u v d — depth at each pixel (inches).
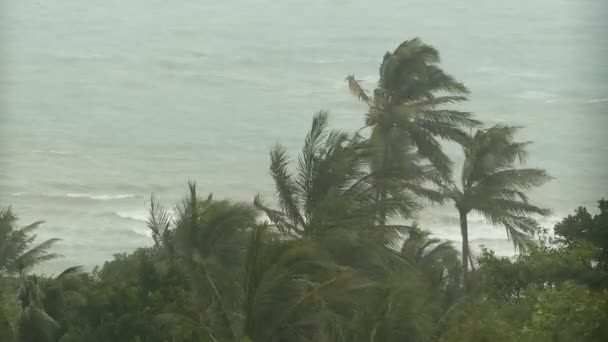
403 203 2422.5
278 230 2076.8
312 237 2027.6
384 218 2422.5
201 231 1815.9
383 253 2096.5
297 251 1680.6
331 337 1557.6
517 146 3508.9
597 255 2256.4
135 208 7667.3
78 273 1844.2
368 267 2005.4
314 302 1614.2
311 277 1688.0
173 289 1653.5
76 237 6638.8
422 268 2315.5
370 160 3272.6
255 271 1643.7
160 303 1604.3
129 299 1594.5
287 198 2269.9
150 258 1795.0
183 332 1534.2
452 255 2642.7
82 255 6245.1
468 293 2198.6
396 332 1510.8
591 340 1545.3
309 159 2274.9
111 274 2011.6
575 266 2145.7
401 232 2464.3
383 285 1694.1
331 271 1694.1
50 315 1610.5
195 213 1831.9
